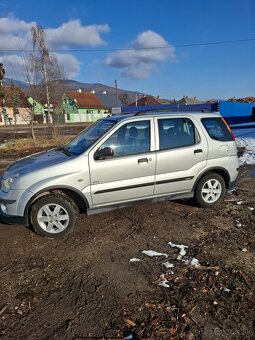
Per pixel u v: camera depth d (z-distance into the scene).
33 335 2.54
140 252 3.88
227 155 5.29
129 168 4.54
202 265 3.52
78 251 3.96
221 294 2.99
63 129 34.91
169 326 2.59
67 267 3.59
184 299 2.93
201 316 2.70
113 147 4.50
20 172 4.30
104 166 4.40
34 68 18.88
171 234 4.37
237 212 5.18
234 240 4.14
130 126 4.64
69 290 3.14
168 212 5.22
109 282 3.25
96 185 4.41
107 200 4.54
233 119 25.00
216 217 4.97
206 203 5.30
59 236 4.34
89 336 2.52
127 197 4.65
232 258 3.66
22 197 4.14
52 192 4.32
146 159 4.63
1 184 4.42
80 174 4.29
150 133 4.73
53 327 2.63
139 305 2.87
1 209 4.34
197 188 5.18
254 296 2.94
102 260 3.71
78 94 75.81
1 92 52.94
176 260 3.65
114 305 2.88
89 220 4.97
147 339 2.46
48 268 3.58
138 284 3.19
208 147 5.09
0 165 11.03
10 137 24.41
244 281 3.19
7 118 59.06
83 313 2.79
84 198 4.38
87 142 4.68
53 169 4.23
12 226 4.84
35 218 4.27
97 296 3.03
